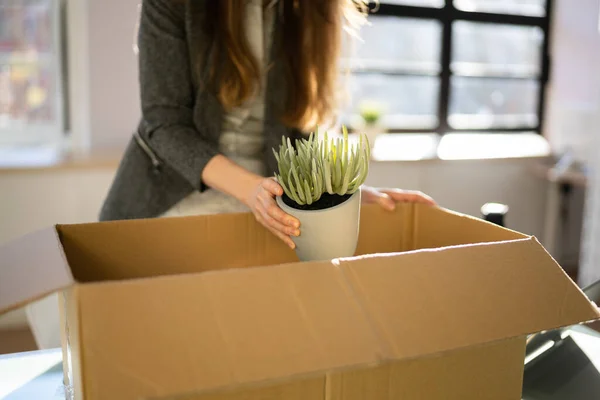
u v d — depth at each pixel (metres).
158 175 1.29
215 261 0.96
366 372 0.65
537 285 0.74
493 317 0.68
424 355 0.62
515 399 0.77
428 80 3.91
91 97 2.99
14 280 0.63
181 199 1.30
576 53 3.97
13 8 3.06
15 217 2.77
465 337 0.65
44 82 3.15
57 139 3.19
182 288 0.61
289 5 1.30
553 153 3.82
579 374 0.95
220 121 1.29
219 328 0.59
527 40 4.10
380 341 0.62
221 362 0.57
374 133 3.51
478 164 3.65
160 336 0.57
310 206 0.88
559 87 4.11
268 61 1.32
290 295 0.63
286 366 0.58
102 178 2.85
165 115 1.23
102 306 0.57
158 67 1.23
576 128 3.76
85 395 0.55
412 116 3.92
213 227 0.94
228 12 1.20
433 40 3.86
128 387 0.54
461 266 0.72
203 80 1.24
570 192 3.90
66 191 2.81
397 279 0.68
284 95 1.33
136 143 1.30
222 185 1.08
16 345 2.60
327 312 0.63
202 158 1.12
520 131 4.20
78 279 0.84
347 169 0.86
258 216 0.95
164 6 1.22
